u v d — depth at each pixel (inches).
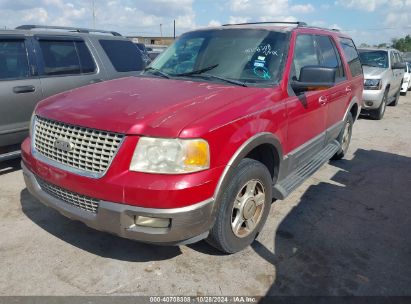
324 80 139.3
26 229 143.2
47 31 215.9
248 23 177.8
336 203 177.5
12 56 195.3
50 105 126.8
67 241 135.8
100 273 118.8
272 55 149.6
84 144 108.2
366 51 438.3
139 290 112.0
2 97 187.5
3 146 193.2
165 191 99.4
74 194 112.6
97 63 236.7
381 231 152.5
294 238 143.6
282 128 139.1
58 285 112.7
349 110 226.4
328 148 207.3
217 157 108.2
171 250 132.3
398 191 195.8
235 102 121.0
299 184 156.7
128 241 136.9
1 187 181.6
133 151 101.6
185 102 116.5
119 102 118.4
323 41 191.8
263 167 131.0
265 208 138.5
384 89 383.9
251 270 123.0
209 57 157.5
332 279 120.1
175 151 100.7
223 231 119.7
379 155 261.9
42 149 121.1
